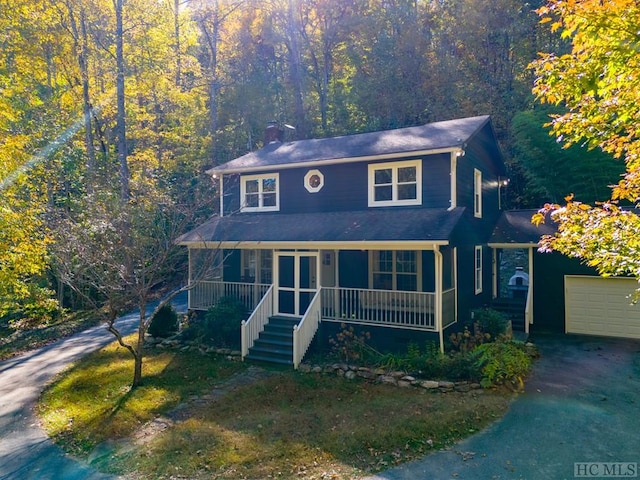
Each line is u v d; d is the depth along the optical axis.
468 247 13.36
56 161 20.44
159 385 9.94
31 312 17.48
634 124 5.35
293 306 13.46
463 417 7.65
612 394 8.72
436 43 28.31
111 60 23.47
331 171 14.35
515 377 9.42
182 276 21.23
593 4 4.66
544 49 24.86
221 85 30.64
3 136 13.79
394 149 13.09
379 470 6.07
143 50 23.62
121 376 10.63
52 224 11.55
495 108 24.36
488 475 5.88
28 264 13.27
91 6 22.27
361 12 30.12
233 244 13.25
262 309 12.70
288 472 6.08
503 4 25.94
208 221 15.95
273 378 10.21
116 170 21.11
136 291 9.77
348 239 11.45
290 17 30.34
